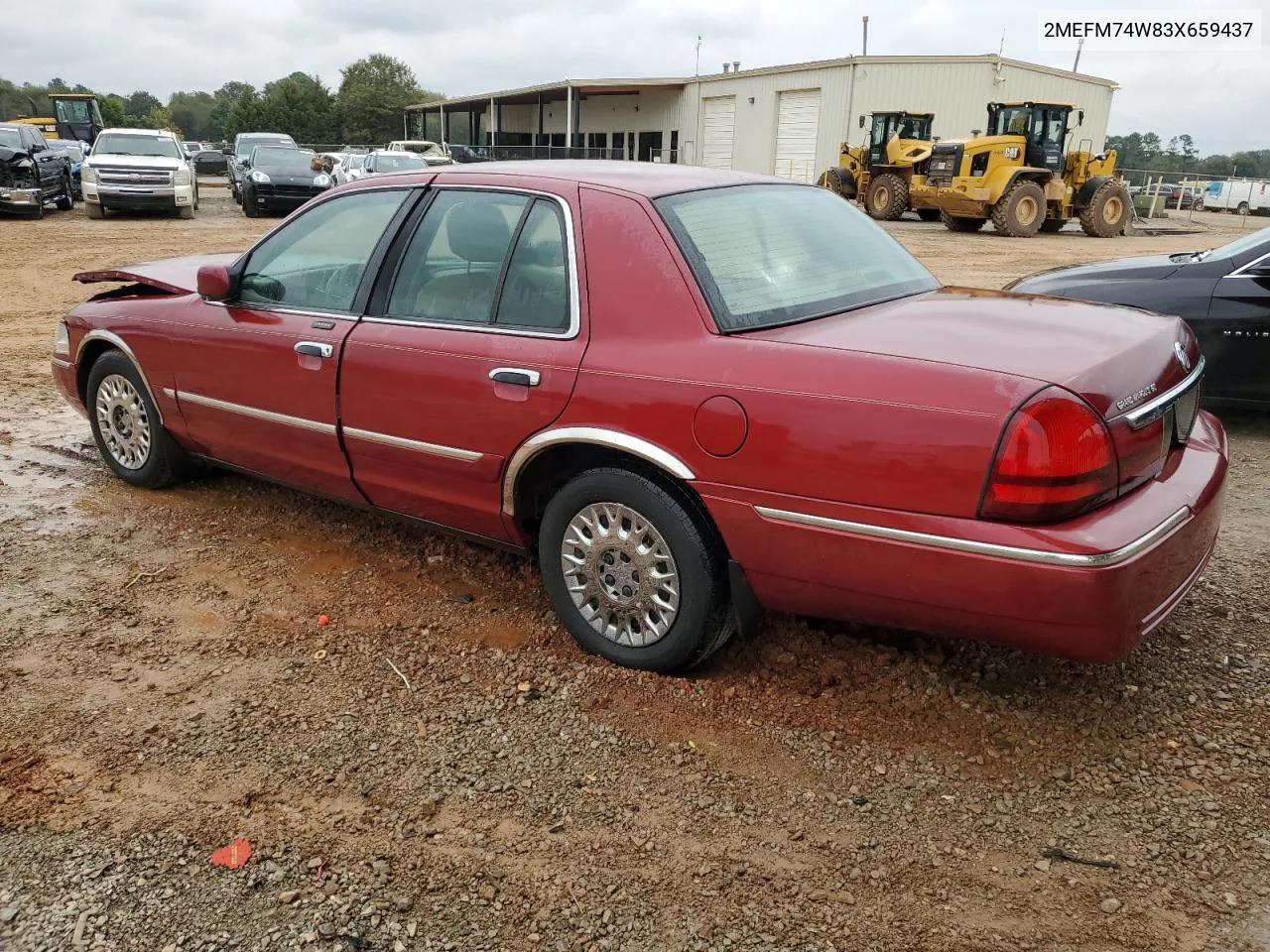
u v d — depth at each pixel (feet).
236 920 7.67
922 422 8.68
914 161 85.20
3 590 13.12
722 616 10.51
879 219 89.66
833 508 9.14
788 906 7.85
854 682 10.82
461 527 12.51
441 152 116.57
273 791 9.17
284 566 14.01
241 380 14.08
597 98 160.86
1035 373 8.64
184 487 17.10
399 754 9.71
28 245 52.13
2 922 7.63
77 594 13.06
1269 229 21.25
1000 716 10.21
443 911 7.79
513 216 11.60
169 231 60.64
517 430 11.04
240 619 12.44
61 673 11.12
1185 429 10.46
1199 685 10.75
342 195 13.51
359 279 12.89
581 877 8.15
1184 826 8.67
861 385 9.00
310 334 13.08
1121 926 7.63
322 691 10.82
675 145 143.43
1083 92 113.60
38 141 70.59
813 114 116.47
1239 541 14.79
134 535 15.05
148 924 7.63
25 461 18.42
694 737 9.95
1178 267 20.63
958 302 11.23
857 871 8.22
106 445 17.12
